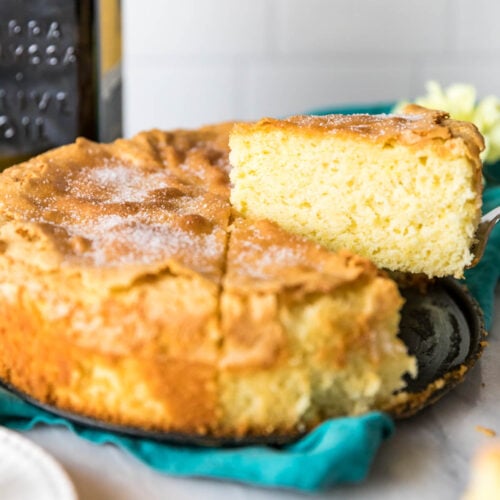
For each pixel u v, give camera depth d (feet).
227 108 3.03
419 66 3.01
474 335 1.73
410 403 1.57
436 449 1.55
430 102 2.41
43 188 1.79
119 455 1.54
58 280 1.53
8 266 1.58
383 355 1.53
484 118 2.37
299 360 1.49
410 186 1.80
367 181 1.82
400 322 1.77
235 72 2.99
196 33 2.94
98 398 1.53
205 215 1.74
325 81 3.01
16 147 2.24
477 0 2.95
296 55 2.98
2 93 2.21
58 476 1.43
